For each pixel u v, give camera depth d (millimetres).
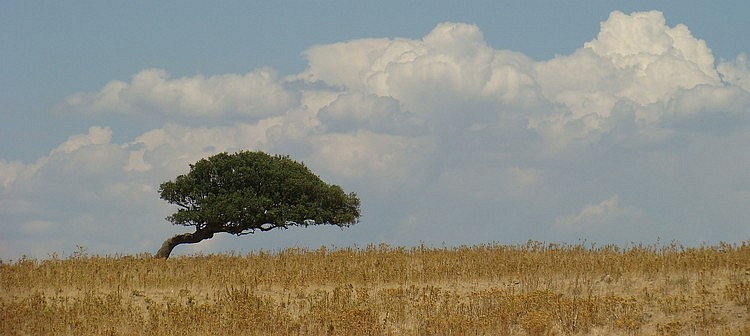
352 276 48781
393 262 52719
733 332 35875
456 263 51031
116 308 41531
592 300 40406
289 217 70188
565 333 37750
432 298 43156
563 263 49156
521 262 50062
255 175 70750
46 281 47688
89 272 50344
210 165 70688
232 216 68938
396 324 39969
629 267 47156
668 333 36594
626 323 37625
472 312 40656
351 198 73750
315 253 57594
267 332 38312
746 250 48688
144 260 55906
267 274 49875
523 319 39125
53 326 38812
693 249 50062
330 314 40125
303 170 73188
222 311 41312
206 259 56094
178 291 46719
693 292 41875
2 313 39812
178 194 70625
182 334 37625
